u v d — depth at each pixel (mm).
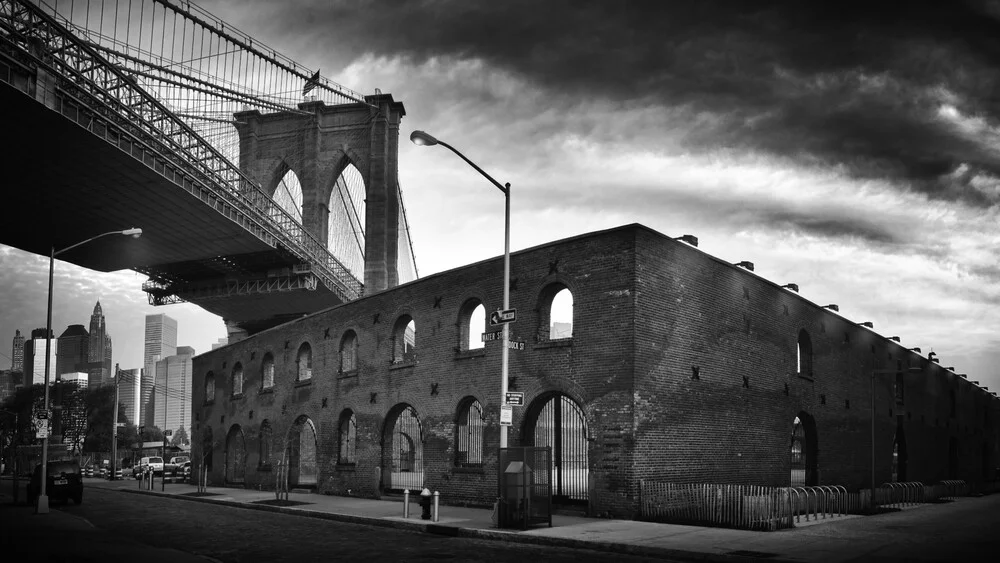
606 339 22656
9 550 16953
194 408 54094
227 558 15938
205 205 63594
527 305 25219
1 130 48469
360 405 33594
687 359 24062
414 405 30031
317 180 93812
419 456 39531
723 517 19531
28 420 89750
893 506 30125
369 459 32500
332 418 35875
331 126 95812
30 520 24859
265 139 96062
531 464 19609
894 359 42844
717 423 25047
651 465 22031
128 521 24578
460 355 27844
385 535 19703
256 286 82938
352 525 22438
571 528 19078
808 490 29266
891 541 16734
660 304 23219
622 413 21859
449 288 28984
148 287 89750
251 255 79000
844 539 17031
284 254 78000
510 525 19141
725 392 25703
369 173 93250
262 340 44406
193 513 27734
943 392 52156
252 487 43281
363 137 94812
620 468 21672
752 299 28141
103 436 96938
